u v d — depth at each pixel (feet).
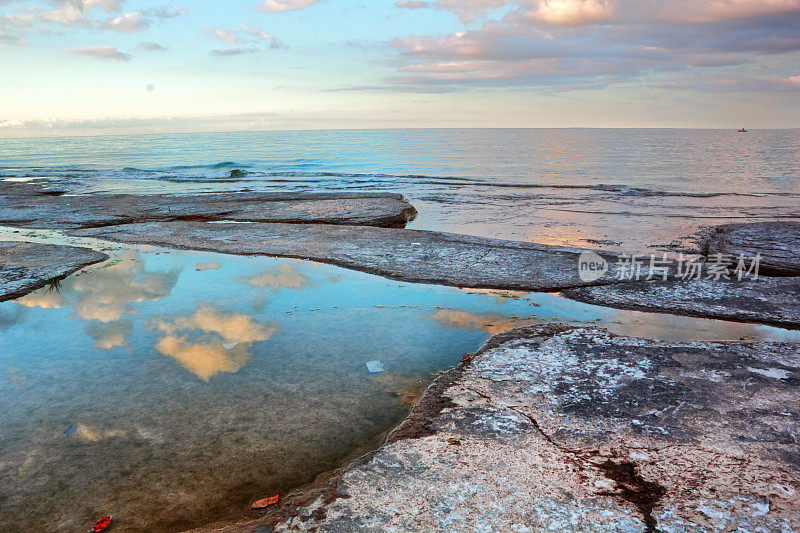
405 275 22.25
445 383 11.93
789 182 65.41
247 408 11.41
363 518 7.25
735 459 8.47
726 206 45.01
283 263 24.84
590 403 10.58
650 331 15.79
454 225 37.35
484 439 9.33
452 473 8.25
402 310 18.07
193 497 8.52
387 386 12.43
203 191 60.34
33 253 26.50
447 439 9.38
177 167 108.99
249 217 38.14
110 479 9.04
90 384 12.62
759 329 15.87
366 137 374.84
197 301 19.20
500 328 16.31
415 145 214.69
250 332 16.07
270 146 221.46
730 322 16.47
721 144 215.51
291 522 7.30
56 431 10.58
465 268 22.89
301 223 36.68
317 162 118.01
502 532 6.81
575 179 72.28
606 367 12.34
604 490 7.70
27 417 11.12
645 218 39.29
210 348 14.83
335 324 16.76
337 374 13.11
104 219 37.47
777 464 8.29
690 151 153.89
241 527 7.32
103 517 8.06
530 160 115.65
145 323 16.92
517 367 12.48
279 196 48.08
